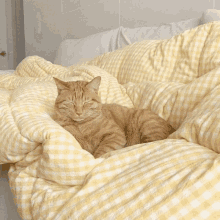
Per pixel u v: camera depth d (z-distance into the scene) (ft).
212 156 2.15
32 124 2.96
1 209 3.37
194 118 2.85
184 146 2.41
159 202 1.82
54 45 13.35
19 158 3.10
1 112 3.54
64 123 3.77
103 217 1.88
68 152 2.46
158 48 5.25
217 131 2.44
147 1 7.89
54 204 2.26
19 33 16.93
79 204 2.05
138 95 4.79
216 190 1.81
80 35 11.36
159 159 2.27
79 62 8.57
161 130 3.75
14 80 7.91
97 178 2.27
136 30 7.47
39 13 14.08
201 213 1.73
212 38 4.36
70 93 3.77
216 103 2.81
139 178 2.08
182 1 6.92
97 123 3.83
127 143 4.14
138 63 5.42
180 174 1.99
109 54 6.78
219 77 3.42
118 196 2.00
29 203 2.64
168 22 7.36
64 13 12.21
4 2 16.38
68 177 2.43
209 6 6.32
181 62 4.70
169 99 4.00
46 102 4.19
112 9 9.29
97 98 3.99
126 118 4.29
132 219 1.78
